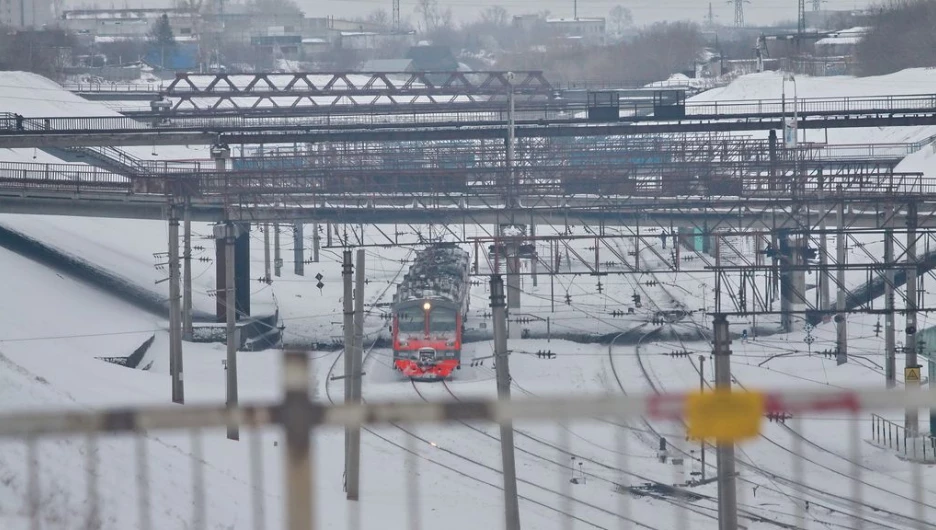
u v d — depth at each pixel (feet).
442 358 477.36
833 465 319.88
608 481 299.99
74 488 189.67
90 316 539.70
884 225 387.75
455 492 290.56
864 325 545.03
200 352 530.27
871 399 76.18
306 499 76.23
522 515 263.90
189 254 542.57
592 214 430.61
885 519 258.98
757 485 292.40
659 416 75.46
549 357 510.17
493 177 517.96
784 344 532.73
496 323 247.09
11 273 547.49
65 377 377.71
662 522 256.52
